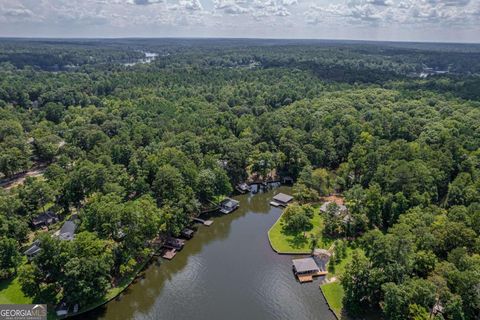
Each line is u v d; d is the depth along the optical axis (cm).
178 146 13038
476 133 13850
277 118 16438
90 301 7131
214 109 18938
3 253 7575
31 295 7231
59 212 10475
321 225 10088
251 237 9850
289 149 13600
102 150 13050
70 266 6831
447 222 7994
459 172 11700
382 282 6738
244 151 13088
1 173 13500
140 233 8331
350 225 9425
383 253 6981
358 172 12638
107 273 7544
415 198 9644
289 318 7000
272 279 8106
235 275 8262
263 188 13012
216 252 9156
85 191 10556
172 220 9175
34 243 8675
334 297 7388
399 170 10206
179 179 10225
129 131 15288
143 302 7412
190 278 8156
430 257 7112
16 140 13812
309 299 7462
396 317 6203
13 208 8944
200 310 7225
